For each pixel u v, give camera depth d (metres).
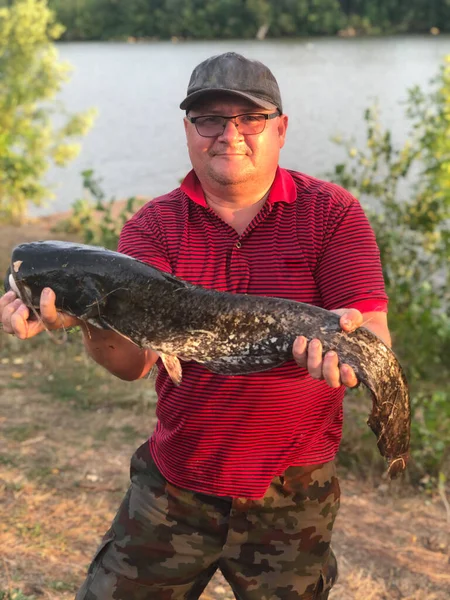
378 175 3.77
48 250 0.95
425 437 2.08
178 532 1.05
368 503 1.94
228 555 1.05
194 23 38.31
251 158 0.99
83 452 2.13
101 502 1.86
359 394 2.46
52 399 2.49
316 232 1.00
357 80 20.53
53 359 2.77
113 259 0.95
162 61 30.44
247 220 1.02
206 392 1.00
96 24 39.16
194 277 1.02
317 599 1.08
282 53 30.44
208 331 0.94
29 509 1.81
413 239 3.28
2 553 1.63
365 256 0.99
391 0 37.12
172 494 1.05
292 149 10.80
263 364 0.94
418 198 3.32
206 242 1.02
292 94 18.08
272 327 0.92
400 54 28.66
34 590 1.52
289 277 1.00
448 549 1.74
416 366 2.66
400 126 11.77
